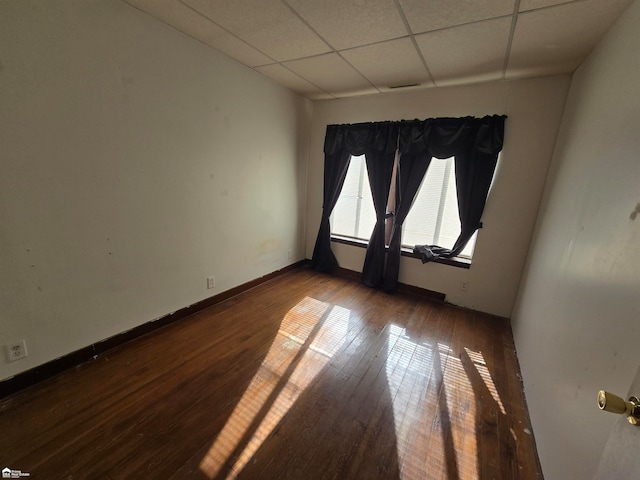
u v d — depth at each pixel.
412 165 3.13
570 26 1.66
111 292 1.99
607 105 1.41
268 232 3.40
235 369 1.94
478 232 2.90
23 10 1.39
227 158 2.67
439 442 1.48
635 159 1.02
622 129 1.18
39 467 1.24
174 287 2.43
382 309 2.96
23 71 1.43
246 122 2.79
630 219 0.96
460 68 2.38
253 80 2.77
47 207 1.61
